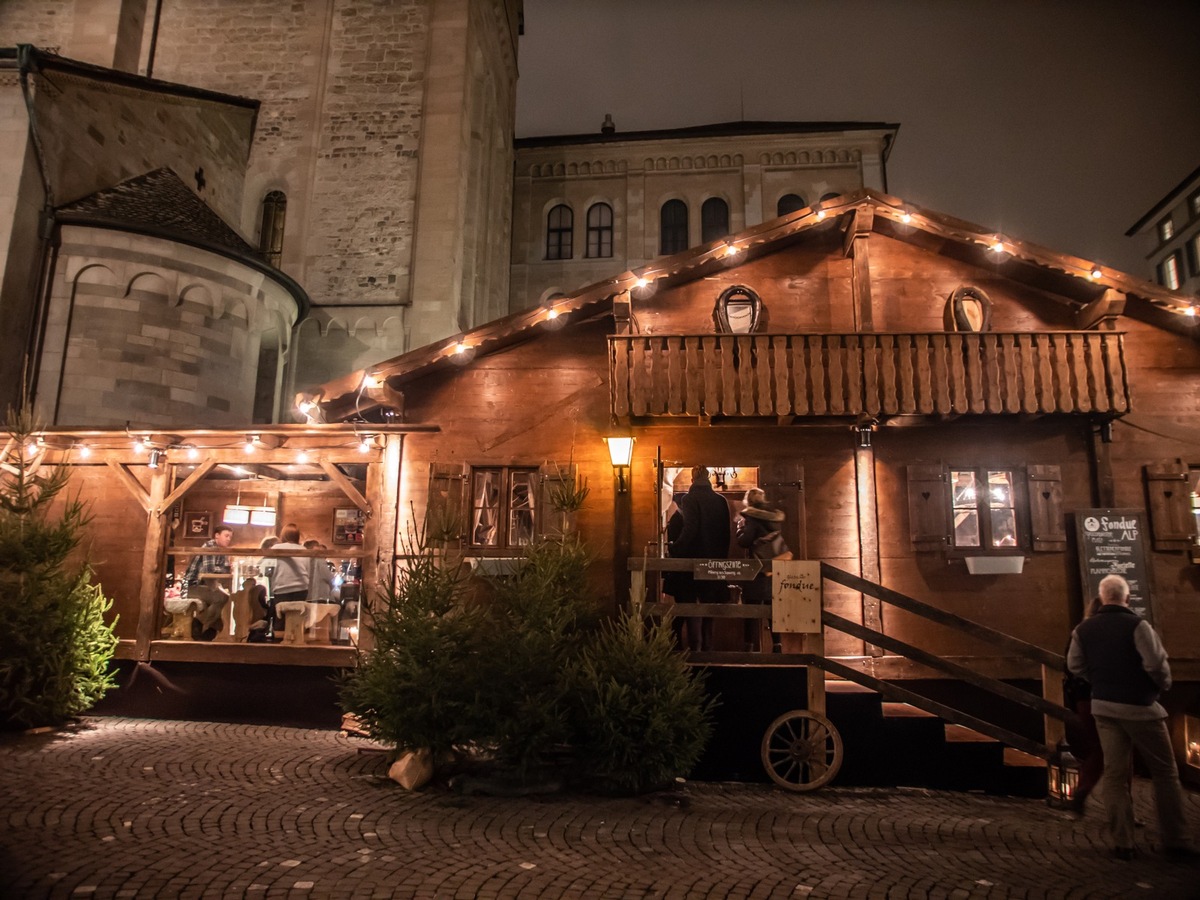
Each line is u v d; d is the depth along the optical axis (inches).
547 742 282.7
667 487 433.1
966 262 414.6
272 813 247.4
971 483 390.9
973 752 313.4
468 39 953.5
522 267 1343.5
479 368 411.5
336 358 880.3
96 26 855.7
